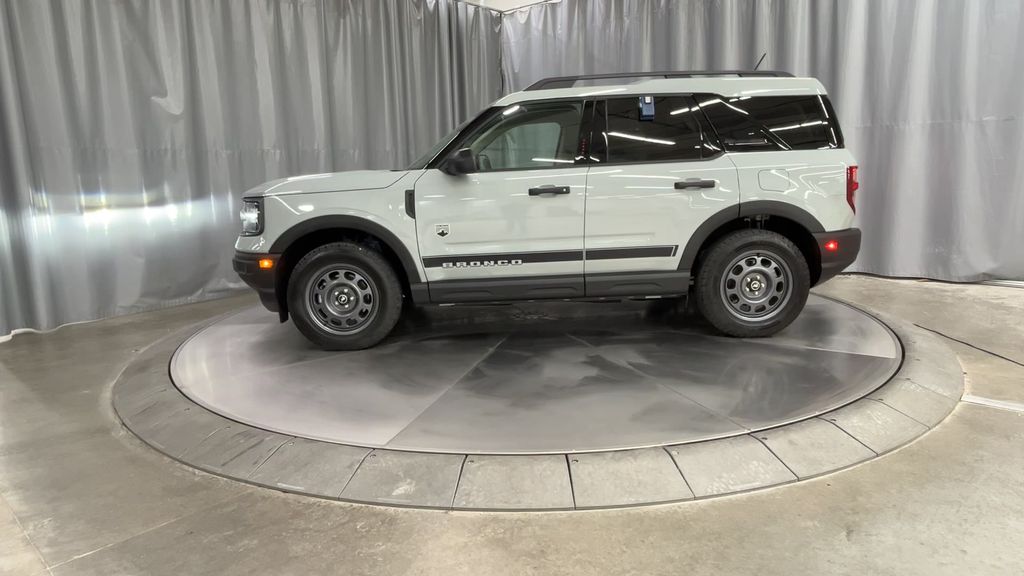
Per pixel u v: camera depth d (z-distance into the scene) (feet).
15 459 9.61
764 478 8.26
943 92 19.60
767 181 12.75
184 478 8.93
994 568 6.49
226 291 21.21
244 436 9.55
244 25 20.77
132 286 18.84
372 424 9.75
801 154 12.96
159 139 19.04
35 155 16.49
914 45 19.57
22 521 7.89
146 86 18.63
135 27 18.24
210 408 10.57
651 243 12.83
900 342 13.23
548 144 13.08
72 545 7.34
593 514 7.68
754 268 13.24
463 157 12.42
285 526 7.64
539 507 7.79
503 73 30.91
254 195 13.15
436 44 28.02
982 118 19.02
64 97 16.93
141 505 8.21
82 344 15.76
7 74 15.55
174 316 18.60
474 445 8.93
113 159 18.11
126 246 18.63
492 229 12.76
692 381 11.18
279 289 13.42
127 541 7.40
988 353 13.12
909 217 20.48
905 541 6.97
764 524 7.38
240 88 20.89
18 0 15.88
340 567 6.81
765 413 9.70
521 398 10.64
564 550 6.99
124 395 11.86
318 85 22.99
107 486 8.73
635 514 7.66
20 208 16.14
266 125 21.62
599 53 26.94
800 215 12.83
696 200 12.71
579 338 14.17
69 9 16.87
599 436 9.07
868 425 9.39
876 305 17.28
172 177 19.45
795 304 13.24
